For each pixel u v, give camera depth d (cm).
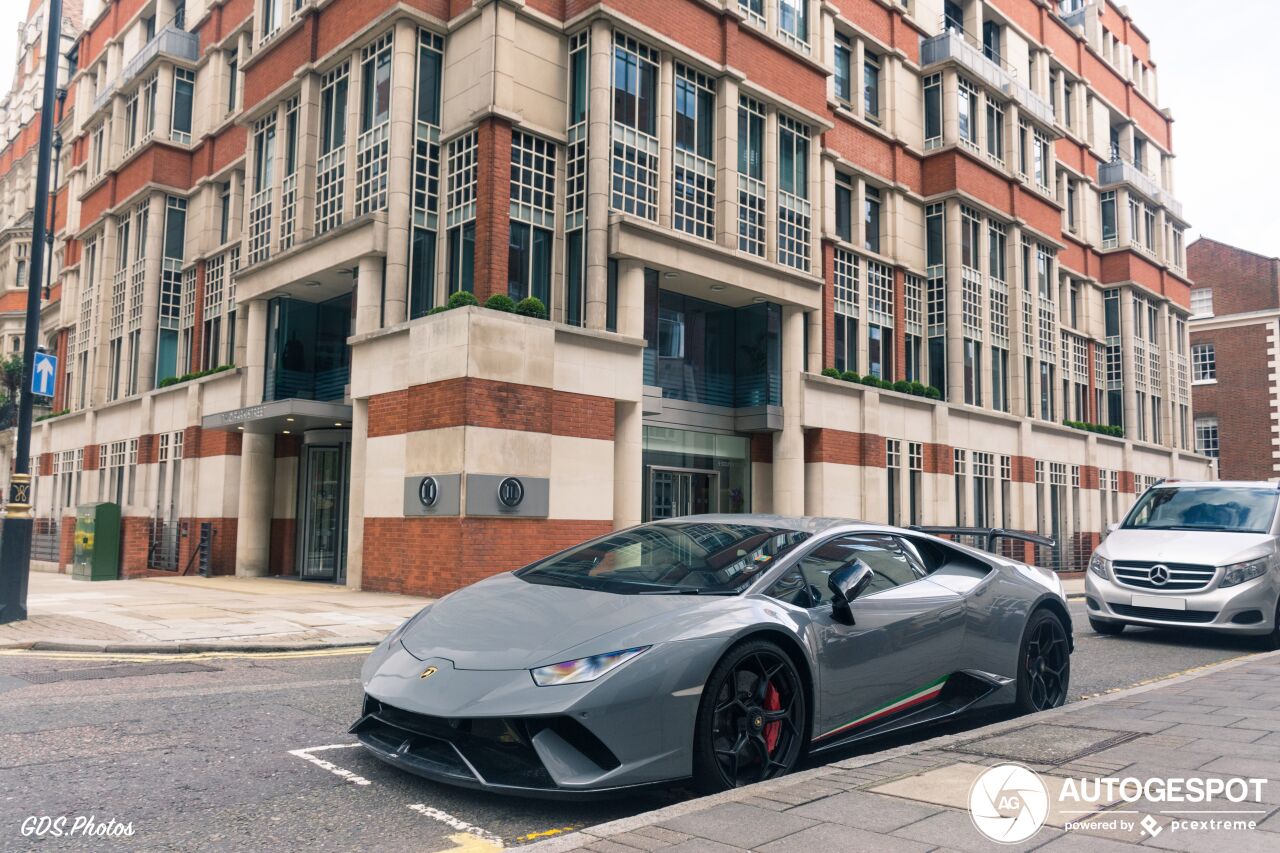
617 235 1667
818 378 2103
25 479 995
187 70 2650
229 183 2456
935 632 499
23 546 986
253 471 1958
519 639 393
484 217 1592
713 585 438
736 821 324
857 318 2384
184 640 870
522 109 1667
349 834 350
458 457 1376
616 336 1599
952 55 2606
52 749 465
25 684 651
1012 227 2770
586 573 472
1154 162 3994
